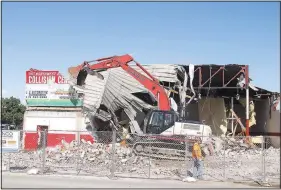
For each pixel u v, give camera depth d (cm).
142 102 2350
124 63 2319
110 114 2361
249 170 1667
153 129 2017
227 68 2677
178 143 1911
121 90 2358
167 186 1298
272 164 1769
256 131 3123
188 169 1584
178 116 2067
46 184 1297
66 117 2709
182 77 2720
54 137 2659
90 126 2595
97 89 2362
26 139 2705
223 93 3020
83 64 2389
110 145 2072
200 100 2942
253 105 2909
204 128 1983
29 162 1798
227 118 2852
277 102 2930
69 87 2739
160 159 1884
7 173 1539
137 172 1606
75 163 1808
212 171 1656
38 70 2822
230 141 2250
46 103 2781
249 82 2697
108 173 1566
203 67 2705
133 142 2059
